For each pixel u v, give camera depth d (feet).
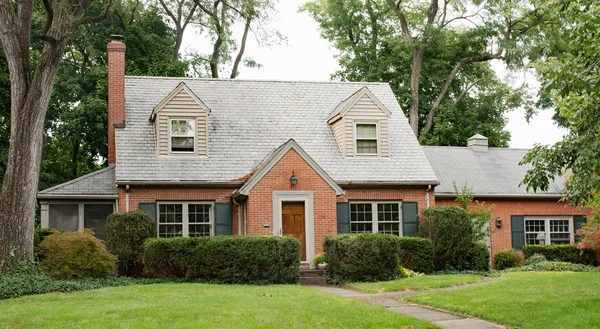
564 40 119.34
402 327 37.88
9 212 60.90
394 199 80.89
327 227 73.61
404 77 129.39
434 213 74.13
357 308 43.27
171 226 76.02
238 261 61.57
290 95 89.76
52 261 61.72
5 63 92.68
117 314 40.96
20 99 62.28
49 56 62.08
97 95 105.40
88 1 63.98
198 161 78.18
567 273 67.10
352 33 139.54
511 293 49.19
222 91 88.12
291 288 55.77
